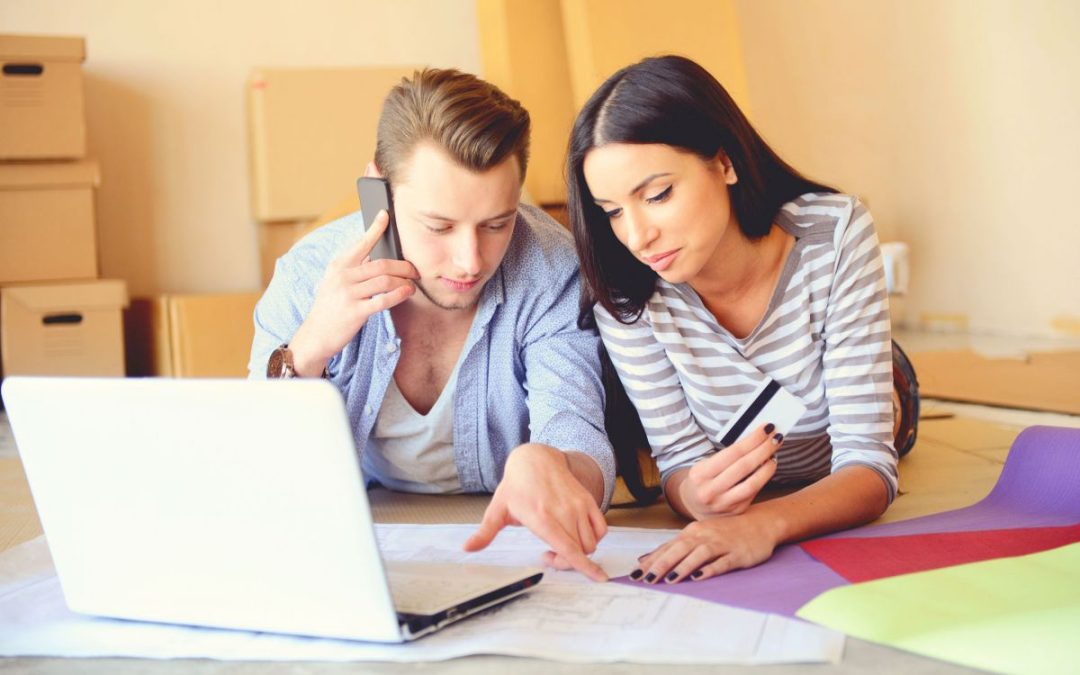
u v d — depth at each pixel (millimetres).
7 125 3930
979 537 1405
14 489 2225
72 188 4023
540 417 1693
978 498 1805
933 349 4230
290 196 4391
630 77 1415
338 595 1116
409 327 1799
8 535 1826
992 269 4848
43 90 3963
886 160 5438
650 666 1056
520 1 3863
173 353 3949
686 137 1402
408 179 1530
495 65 3908
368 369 1798
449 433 1885
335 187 4434
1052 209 4492
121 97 4594
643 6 3744
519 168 1543
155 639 1190
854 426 1584
